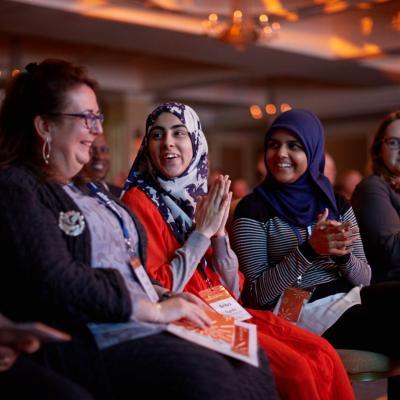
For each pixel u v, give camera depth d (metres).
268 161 2.94
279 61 9.86
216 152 18.30
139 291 2.08
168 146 2.60
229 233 2.93
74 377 1.86
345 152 16.62
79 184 2.12
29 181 1.92
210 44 8.68
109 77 12.10
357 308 2.76
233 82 13.58
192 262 2.41
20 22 7.52
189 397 1.80
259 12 8.01
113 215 2.14
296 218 2.85
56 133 2.01
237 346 2.02
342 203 3.03
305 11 7.96
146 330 1.98
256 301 2.76
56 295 1.81
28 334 1.61
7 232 1.82
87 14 7.21
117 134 12.97
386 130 3.42
